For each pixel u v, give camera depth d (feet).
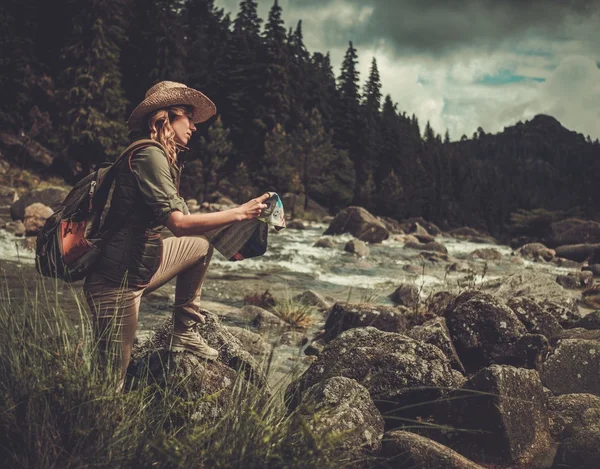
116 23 137.90
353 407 9.96
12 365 7.57
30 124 130.62
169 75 151.02
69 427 7.22
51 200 64.49
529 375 11.43
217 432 7.92
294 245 65.41
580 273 43.14
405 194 213.25
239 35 193.88
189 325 10.00
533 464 10.16
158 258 8.68
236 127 177.17
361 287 35.83
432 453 9.22
